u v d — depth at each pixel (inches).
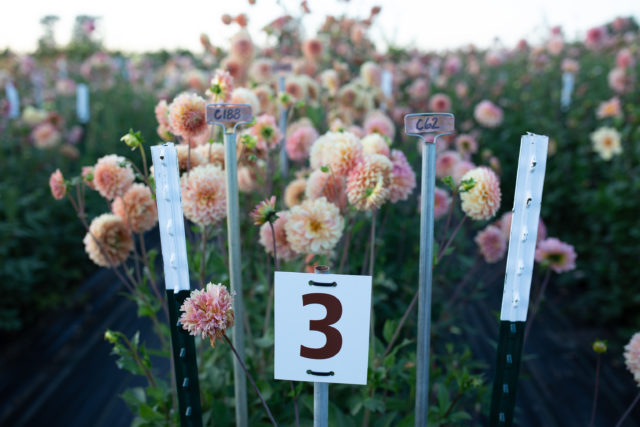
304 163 101.0
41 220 152.0
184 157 56.7
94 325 135.0
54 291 147.9
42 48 383.9
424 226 40.3
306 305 40.1
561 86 276.5
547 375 111.8
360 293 39.4
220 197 51.3
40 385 110.7
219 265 67.3
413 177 58.2
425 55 271.9
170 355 62.1
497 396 38.8
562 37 309.1
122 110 266.7
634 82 222.7
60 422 99.2
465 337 119.7
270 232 55.6
